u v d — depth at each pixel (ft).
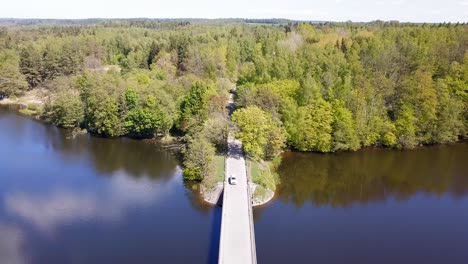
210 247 197.98
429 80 360.69
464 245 208.74
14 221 218.18
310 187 280.51
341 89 346.95
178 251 194.08
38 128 395.75
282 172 301.63
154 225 217.15
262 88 345.92
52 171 289.12
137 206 238.27
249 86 369.71
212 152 281.13
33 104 466.70
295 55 468.34
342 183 289.12
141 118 359.46
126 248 195.83
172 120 367.25
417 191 278.67
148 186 267.18
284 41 571.69
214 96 362.53
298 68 409.08
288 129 332.80
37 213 227.40
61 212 229.25
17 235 204.95
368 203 257.34
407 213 244.01
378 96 357.82
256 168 277.03
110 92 377.71
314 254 195.00
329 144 337.11
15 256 188.14
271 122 311.47
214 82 444.14
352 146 339.57
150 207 237.45
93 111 375.86
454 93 379.35
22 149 334.03
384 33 551.59
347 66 414.82
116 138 369.91
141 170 296.10
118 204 239.91
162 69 500.74
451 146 370.12
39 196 248.11
